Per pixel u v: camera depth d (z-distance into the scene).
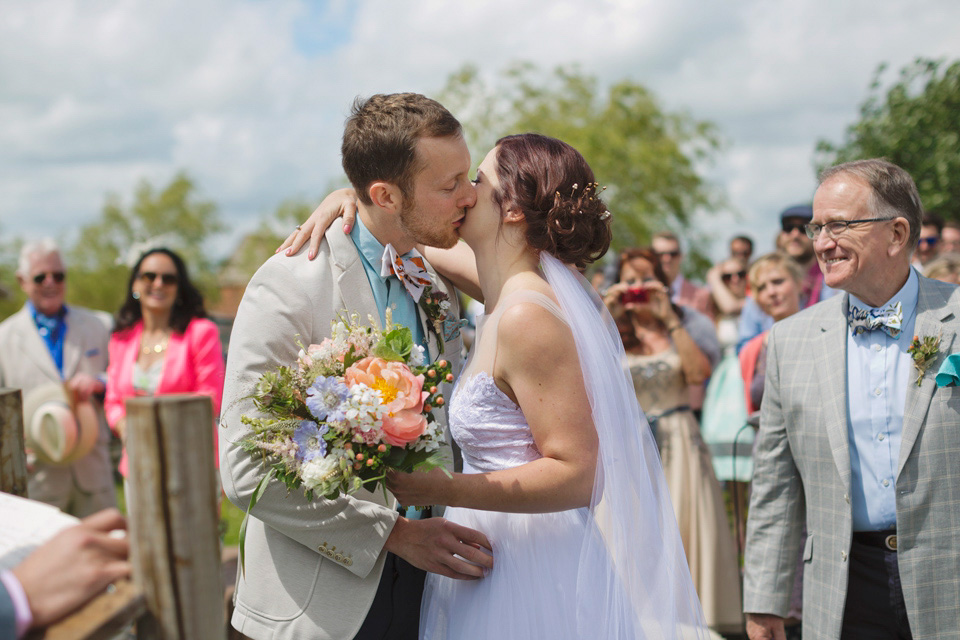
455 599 2.11
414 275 2.26
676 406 4.18
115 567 1.23
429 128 2.04
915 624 2.14
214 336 4.51
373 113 2.09
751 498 2.60
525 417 2.02
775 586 2.48
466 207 2.13
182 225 34.62
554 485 1.89
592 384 1.98
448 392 2.35
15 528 1.31
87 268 33.94
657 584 2.02
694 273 21.61
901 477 2.17
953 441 2.14
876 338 2.30
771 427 2.54
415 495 1.91
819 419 2.34
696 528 4.00
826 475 2.32
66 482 4.57
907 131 9.66
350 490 1.89
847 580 2.24
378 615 2.15
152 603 1.21
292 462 1.81
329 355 1.85
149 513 1.20
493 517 2.12
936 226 5.27
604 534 2.00
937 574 2.14
